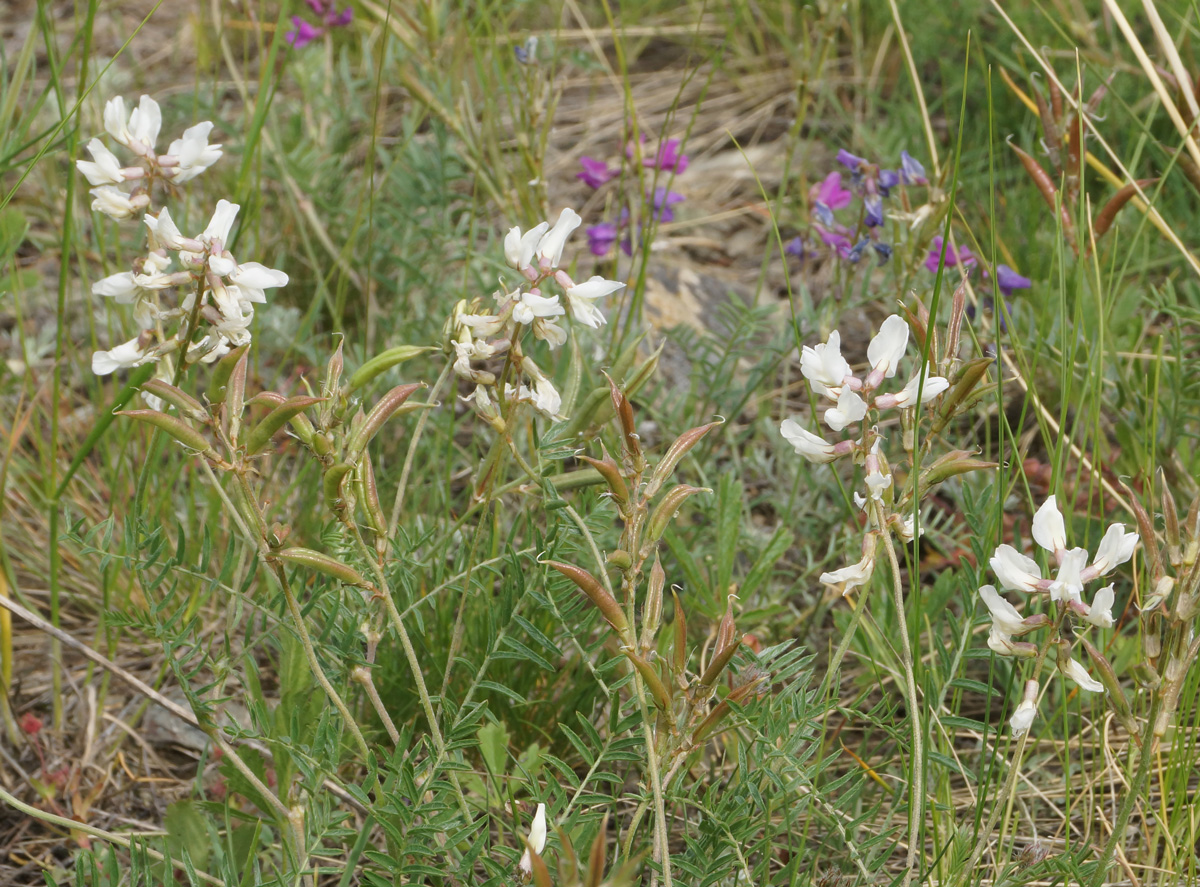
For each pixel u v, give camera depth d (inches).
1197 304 36.5
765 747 26.1
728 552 31.3
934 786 29.7
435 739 25.6
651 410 35.0
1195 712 27.6
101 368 25.0
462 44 43.4
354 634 26.4
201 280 24.8
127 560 26.8
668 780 25.3
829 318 35.1
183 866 26.1
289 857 26.7
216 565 33.5
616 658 26.4
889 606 30.9
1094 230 31.3
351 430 24.7
